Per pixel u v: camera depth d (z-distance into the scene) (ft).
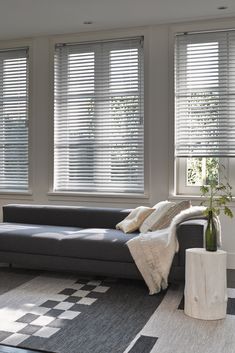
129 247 11.74
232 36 15.02
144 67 15.92
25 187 17.80
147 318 9.74
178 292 11.77
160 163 15.79
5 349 8.02
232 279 13.38
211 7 14.01
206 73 15.34
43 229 14.08
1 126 18.03
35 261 13.16
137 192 16.28
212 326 9.29
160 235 11.78
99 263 12.39
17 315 9.87
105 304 10.70
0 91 17.95
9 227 14.46
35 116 17.39
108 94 16.65
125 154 16.49
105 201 16.47
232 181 15.23
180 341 8.46
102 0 13.44
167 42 15.64
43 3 13.69
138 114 16.26
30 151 17.49
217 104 15.26
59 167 17.31
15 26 15.97
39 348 8.08
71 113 17.15
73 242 12.59
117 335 8.74
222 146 15.23
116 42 16.42
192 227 11.48
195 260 9.85
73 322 9.45
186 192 15.79
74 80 16.98
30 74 17.42
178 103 15.69
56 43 17.08
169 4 13.76
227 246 14.94
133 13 14.58
